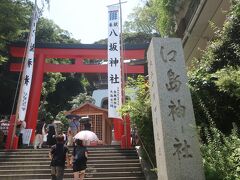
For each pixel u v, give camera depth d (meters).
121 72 16.20
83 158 9.46
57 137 9.40
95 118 22.50
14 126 14.91
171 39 7.27
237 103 8.42
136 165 11.80
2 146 15.80
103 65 20.45
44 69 19.98
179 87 6.85
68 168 11.30
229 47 9.16
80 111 22.88
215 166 5.86
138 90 10.88
